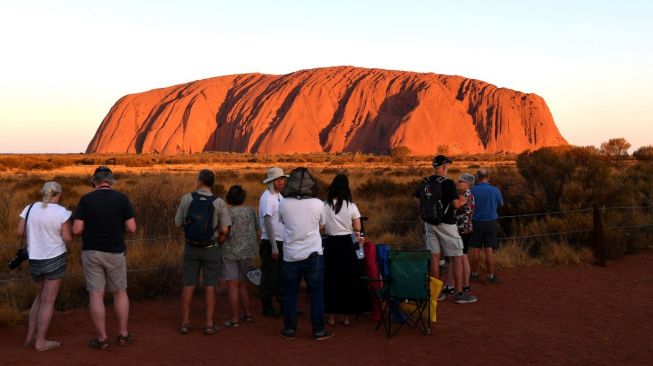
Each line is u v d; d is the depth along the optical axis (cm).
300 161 10844
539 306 743
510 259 1026
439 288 652
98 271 575
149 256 929
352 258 656
